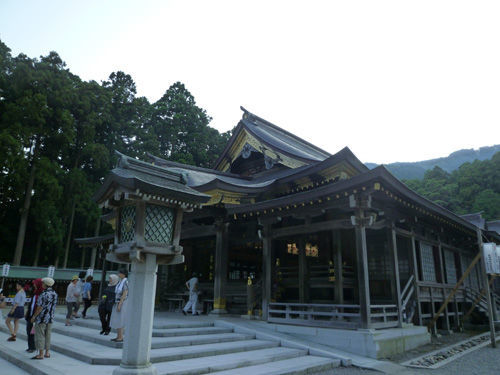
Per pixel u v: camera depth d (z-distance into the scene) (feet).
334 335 30.53
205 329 31.42
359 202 31.32
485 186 189.67
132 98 150.30
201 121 166.91
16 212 103.65
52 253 108.27
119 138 132.98
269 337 30.99
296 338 32.42
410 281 38.06
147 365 16.62
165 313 45.80
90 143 114.32
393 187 30.09
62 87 107.55
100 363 20.26
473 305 48.29
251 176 62.49
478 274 63.72
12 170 88.33
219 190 42.60
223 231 45.27
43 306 22.27
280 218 38.34
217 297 43.06
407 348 32.50
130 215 18.89
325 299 41.91
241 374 20.24
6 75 104.53
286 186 48.34
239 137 60.95
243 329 32.96
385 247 43.65
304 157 50.11
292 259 47.26
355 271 41.65
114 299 28.07
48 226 95.09
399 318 34.37
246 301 44.62
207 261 51.98
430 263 44.91
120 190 18.21
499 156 194.29
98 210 107.55
